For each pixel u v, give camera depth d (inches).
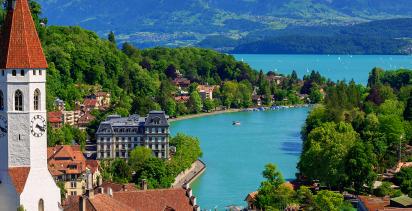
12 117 6432.1
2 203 6466.5
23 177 6461.6
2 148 6486.2
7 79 6387.8
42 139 6525.6
